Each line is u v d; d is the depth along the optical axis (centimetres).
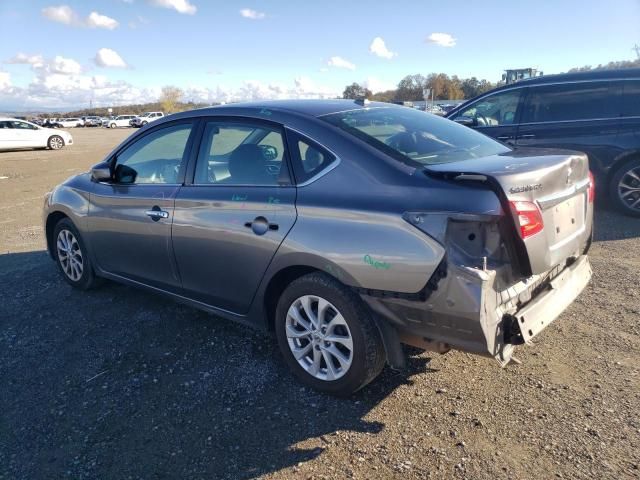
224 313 377
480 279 253
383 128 341
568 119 737
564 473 249
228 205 347
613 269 509
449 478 250
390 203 280
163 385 341
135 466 270
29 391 342
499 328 265
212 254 361
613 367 336
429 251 264
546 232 278
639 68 705
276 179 333
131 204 419
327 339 312
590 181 345
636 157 698
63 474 267
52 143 2645
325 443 279
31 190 1241
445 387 324
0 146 2467
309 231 304
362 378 303
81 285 504
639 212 705
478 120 817
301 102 375
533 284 292
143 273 430
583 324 398
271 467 264
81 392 338
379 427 290
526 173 269
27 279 552
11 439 296
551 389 316
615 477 245
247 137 359
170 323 430
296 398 321
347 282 292
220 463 269
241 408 313
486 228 260
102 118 8175
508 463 257
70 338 412
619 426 279
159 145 416
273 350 381
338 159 310
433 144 336
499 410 298
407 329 283
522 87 775
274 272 326
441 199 267
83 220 469
